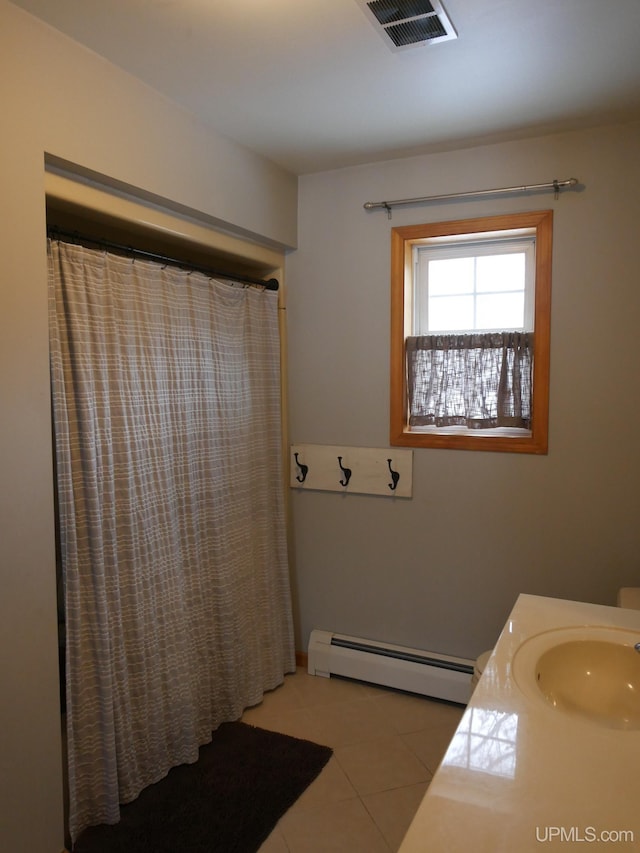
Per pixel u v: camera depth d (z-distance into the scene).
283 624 2.84
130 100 1.82
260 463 2.68
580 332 2.34
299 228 2.82
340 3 1.46
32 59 1.52
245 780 2.10
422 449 2.66
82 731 1.80
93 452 1.77
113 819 1.87
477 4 1.47
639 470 2.29
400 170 2.59
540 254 2.37
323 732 2.41
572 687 1.45
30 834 1.59
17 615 1.53
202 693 2.30
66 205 1.77
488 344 2.55
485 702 1.21
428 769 2.18
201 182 2.15
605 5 1.48
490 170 2.44
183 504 2.19
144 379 1.99
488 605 2.59
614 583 2.37
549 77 1.86
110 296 1.85
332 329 2.80
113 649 1.87
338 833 1.88
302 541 2.95
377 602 2.81
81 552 1.78
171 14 1.50
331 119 2.15
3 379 1.48
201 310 2.26
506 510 2.52
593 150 2.27
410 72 1.81
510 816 0.91
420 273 2.76
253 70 1.80
